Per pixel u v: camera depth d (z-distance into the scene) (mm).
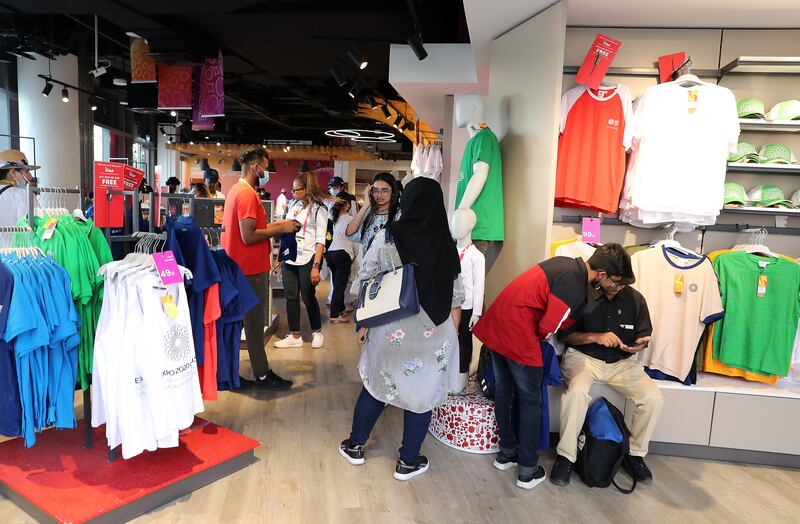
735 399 2971
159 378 2258
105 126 11961
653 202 3150
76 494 2217
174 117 11211
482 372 3107
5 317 2059
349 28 6367
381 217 3479
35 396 2201
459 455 2979
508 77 3701
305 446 2984
